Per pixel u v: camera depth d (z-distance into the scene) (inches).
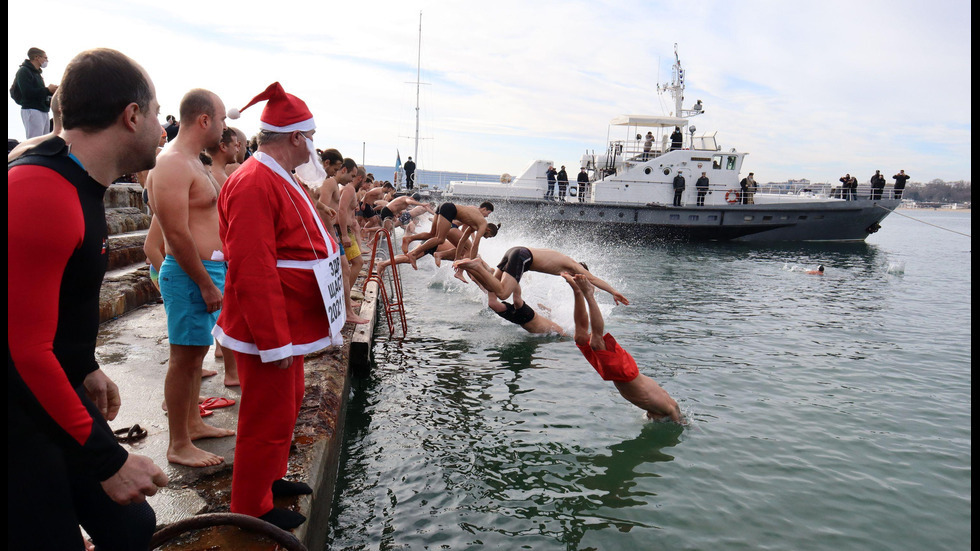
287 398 103.3
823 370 317.1
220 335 102.1
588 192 1128.8
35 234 55.9
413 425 225.0
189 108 129.9
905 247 1311.5
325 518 149.4
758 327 420.2
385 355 315.6
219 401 166.7
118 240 315.9
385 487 178.4
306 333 105.4
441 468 191.5
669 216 1031.6
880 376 309.1
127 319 259.4
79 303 68.1
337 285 112.9
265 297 95.2
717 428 232.7
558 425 228.7
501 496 175.8
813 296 571.2
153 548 95.1
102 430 66.8
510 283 326.0
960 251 1226.6
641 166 1046.4
